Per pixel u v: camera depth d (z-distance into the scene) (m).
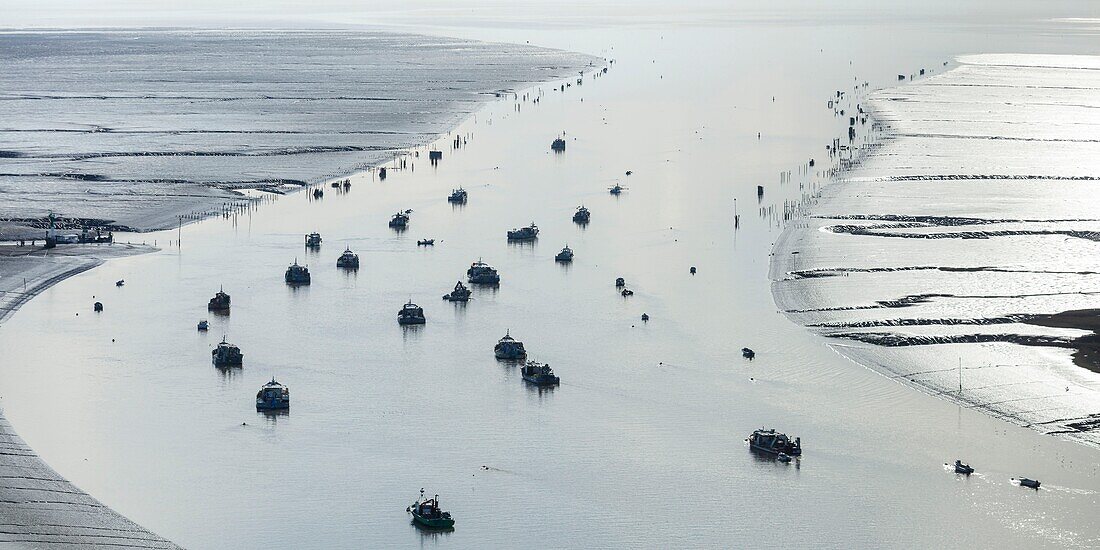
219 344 145.88
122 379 138.75
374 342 151.75
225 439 122.50
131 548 99.56
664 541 102.56
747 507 108.19
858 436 122.00
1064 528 103.50
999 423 123.62
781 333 152.25
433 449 120.31
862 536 103.06
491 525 105.25
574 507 108.44
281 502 109.12
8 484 110.19
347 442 121.88
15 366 142.12
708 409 129.38
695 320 158.25
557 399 132.75
